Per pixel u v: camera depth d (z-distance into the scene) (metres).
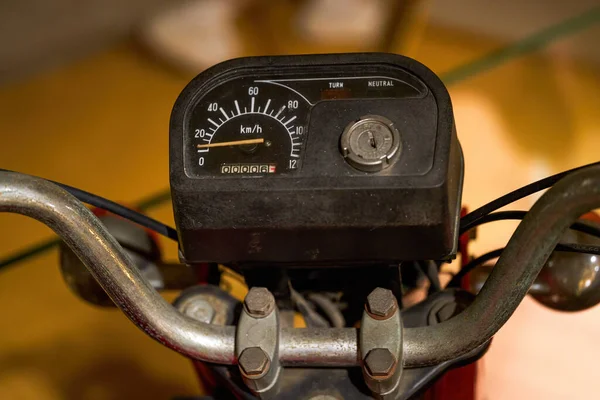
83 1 2.05
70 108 2.09
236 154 0.63
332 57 0.65
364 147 0.61
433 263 0.73
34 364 1.71
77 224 0.58
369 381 0.59
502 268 0.57
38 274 1.83
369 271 0.66
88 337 1.73
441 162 0.60
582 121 1.94
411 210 0.60
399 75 0.64
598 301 0.71
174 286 0.76
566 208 0.54
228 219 0.62
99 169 1.97
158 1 2.09
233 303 0.69
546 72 2.00
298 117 0.64
